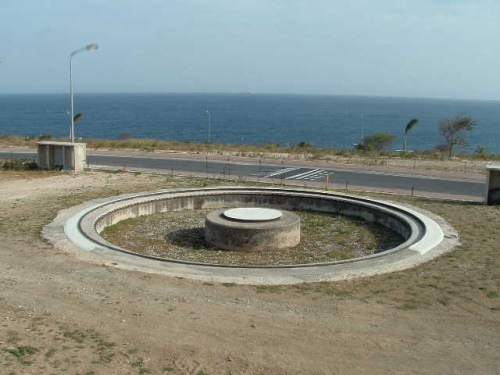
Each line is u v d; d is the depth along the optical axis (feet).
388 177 110.11
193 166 122.42
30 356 30.83
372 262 51.93
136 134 386.32
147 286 43.65
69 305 39.01
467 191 95.30
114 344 32.91
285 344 33.45
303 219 77.97
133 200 78.28
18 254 52.19
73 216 68.64
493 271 49.29
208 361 31.14
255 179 105.29
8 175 104.63
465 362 31.63
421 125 546.67
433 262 52.21
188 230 71.26
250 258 59.52
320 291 43.50
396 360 31.71
